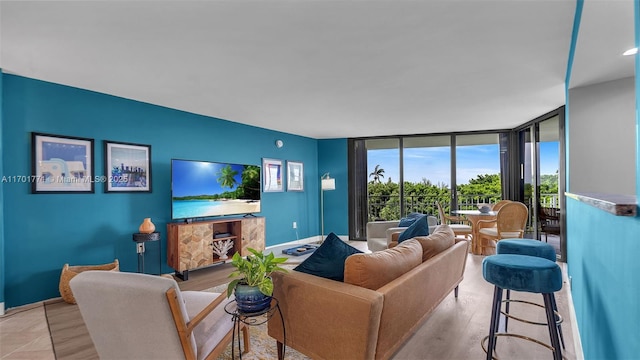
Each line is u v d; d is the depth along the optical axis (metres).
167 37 2.29
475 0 1.84
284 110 4.52
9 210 3.04
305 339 1.91
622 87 2.77
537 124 5.13
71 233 3.40
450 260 2.72
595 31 1.89
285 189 6.34
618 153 2.80
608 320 1.23
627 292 0.97
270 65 2.83
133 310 1.50
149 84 3.34
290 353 2.25
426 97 3.87
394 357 2.16
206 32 2.22
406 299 1.94
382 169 6.92
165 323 1.50
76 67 2.87
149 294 1.46
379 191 6.93
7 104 3.03
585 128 2.91
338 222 7.04
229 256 4.73
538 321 2.69
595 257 1.50
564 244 4.31
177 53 2.57
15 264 3.06
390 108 4.42
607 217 1.23
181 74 3.05
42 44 2.39
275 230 6.11
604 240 1.29
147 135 4.07
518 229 4.67
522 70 2.97
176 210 4.18
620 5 1.61
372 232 4.91
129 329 1.55
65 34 2.23
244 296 1.86
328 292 1.75
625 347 0.99
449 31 2.22
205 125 4.81
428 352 2.22
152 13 1.97
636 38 0.83
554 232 4.79
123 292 1.47
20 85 3.09
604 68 2.48
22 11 1.92
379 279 1.83
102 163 3.64
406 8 1.93
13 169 3.05
